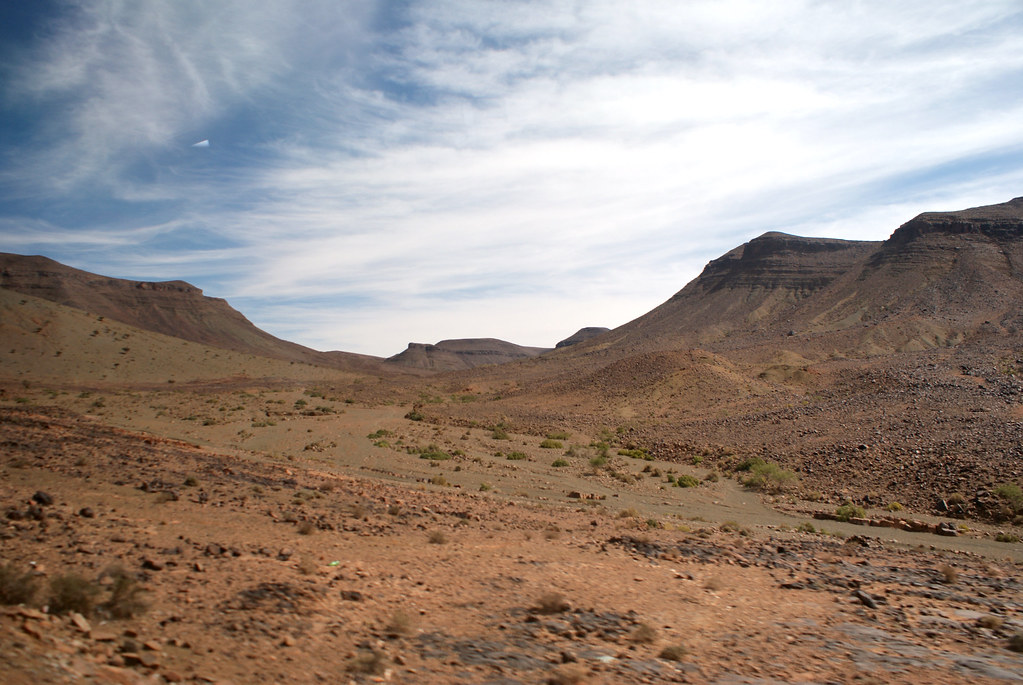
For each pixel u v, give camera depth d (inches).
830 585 546.3
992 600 518.6
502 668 288.8
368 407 3358.8
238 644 277.3
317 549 498.3
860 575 606.5
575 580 485.1
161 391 4042.8
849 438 1742.1
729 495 1387.8
